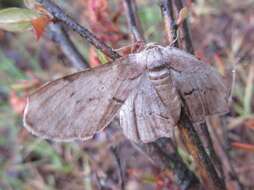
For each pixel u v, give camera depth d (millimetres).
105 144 189
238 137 196
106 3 146
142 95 86
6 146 233
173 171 129
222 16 229
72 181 215
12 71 245
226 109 87
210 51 203
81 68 152
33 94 80
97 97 84
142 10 221
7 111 234
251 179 192
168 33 102
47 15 92
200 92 86
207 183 104
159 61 85
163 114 85
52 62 244
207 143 122
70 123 82
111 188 175
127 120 86
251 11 233
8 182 224
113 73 85
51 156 219
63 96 82
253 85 219
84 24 197
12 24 93
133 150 169
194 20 154
